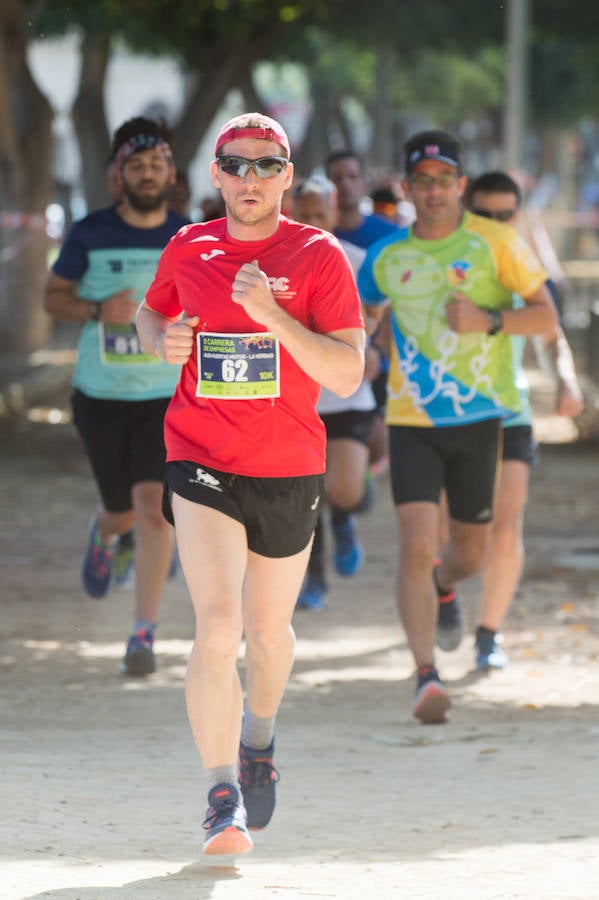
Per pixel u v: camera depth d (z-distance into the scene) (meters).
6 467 40.50
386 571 28.92
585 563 29.42
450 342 18.34
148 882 11.20
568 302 82.81
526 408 20.98
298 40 82.50
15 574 28.09
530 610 25.42
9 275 61.75
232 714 12.01
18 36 57.53
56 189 76.44
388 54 113.62
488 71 137.88
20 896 10.60
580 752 16.33
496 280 18.48
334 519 27.30
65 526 33.12
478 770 15.60
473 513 18.80
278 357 12.20
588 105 132.38
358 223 25.62
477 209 21.73
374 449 28.91
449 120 146.88
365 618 25.05
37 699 19.03
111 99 163.62
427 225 18.45
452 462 18.67
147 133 20.20
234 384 12.19
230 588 12.01
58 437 45.75
